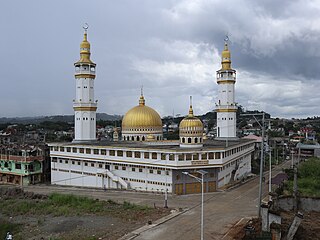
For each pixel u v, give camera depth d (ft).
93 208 210.38
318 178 269.44
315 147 471.21
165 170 256.73
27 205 227.40
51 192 279.28
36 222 191.62
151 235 156.56
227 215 188.55
